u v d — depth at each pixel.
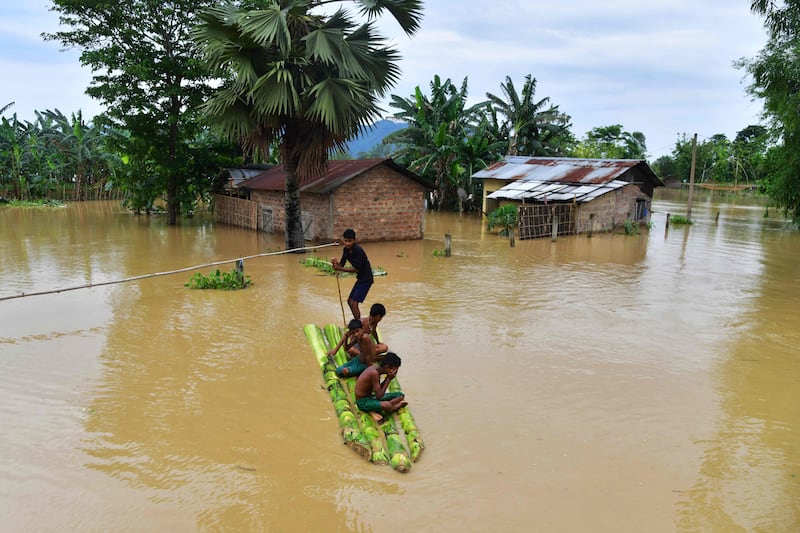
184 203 29.50
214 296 13.06
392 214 23.48
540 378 8.66
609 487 5.83
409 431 6.70
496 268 17.58
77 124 42.81
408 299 13.28
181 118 25.58
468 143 35.19
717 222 33.81
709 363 9.47
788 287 15.52
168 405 7.44
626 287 15.15
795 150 25.16
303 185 23.09
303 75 17.00
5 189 41.84
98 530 5.00
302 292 13.63
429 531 5.09
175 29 25.70
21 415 7.08
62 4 23.59
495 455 6.39
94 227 26.72
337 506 5.42
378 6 17.34
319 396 7.79
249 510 5.32
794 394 8.28
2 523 5.04
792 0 20.52
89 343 9.73
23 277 14.92
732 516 5.41
